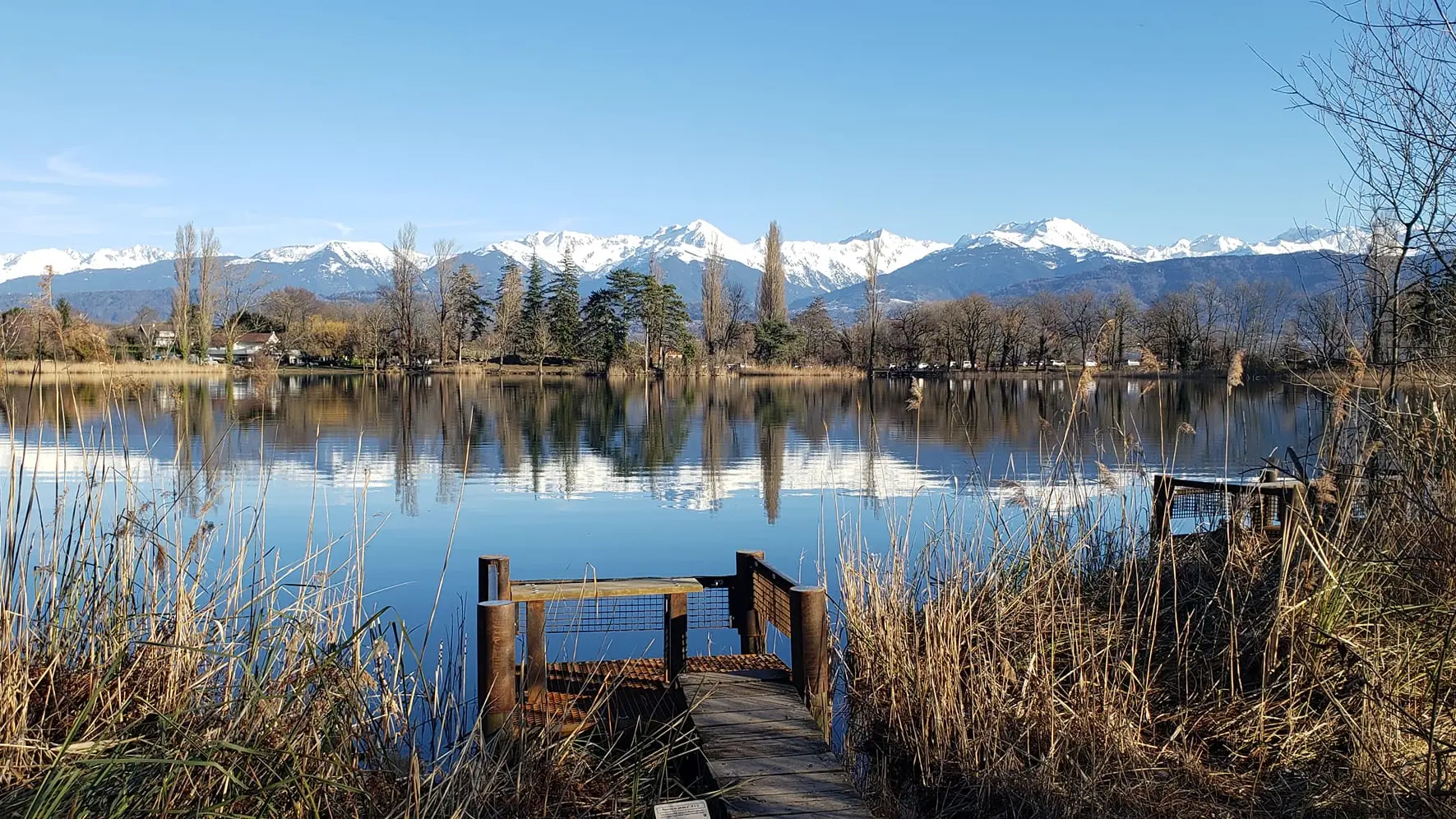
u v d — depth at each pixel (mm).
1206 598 6395
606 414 32688
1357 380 5926
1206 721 5363
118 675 4605
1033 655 5586
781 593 5949
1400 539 5570
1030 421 29891
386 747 4660
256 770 3977
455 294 74625
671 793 4730
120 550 5203
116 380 5707
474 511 13672
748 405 38812
